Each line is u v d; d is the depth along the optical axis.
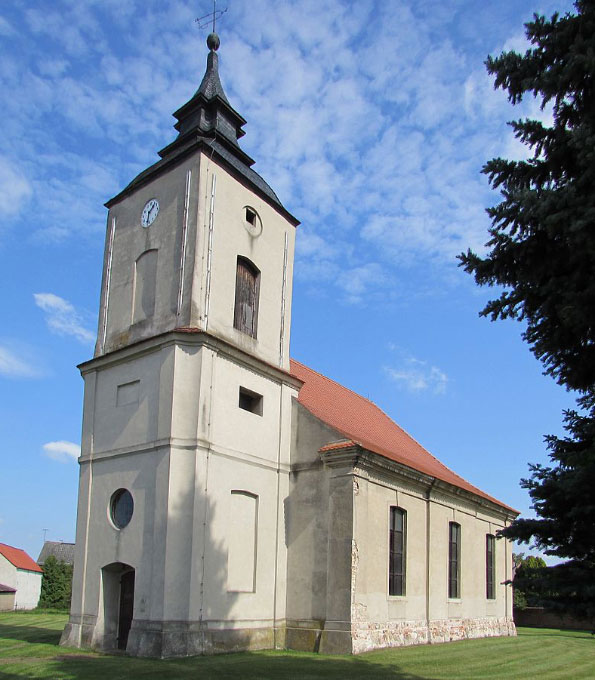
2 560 62.50
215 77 22.48
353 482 19.03
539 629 33.72
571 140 7.83
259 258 21.30
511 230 8.46
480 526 27.98
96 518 18.92
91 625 18.08
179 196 19.83
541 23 8.45
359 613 18.34
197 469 17.31
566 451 8.79
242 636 17.72
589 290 7.81
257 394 20.02
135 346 18.95
